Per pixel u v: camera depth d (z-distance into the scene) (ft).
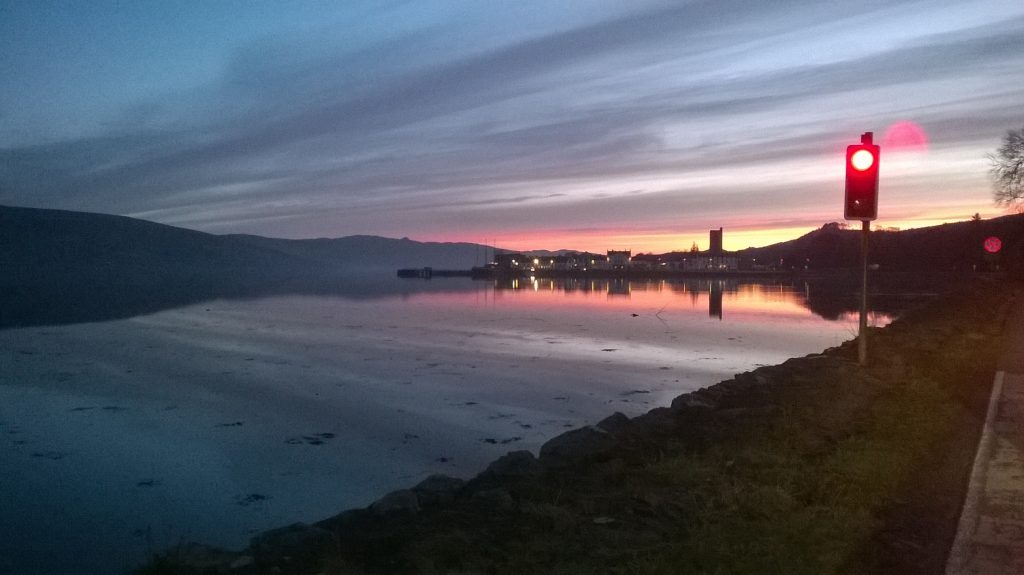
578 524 22.71
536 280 536.01
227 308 230.27
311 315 197.77
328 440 58.54
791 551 19.94
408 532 22.93
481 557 20.31
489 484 29.35
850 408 38.09
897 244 436.35
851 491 24.70
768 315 180.65
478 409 69.31
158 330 158.30
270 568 20.79
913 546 20.61
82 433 63.00
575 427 61.46
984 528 22.03
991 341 68.64
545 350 113.50
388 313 203.10
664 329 146.51
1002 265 281.74
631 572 18.83
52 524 39.96
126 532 38.60
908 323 89.25
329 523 25.85
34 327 166.71
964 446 31.32
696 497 24.54
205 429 63.62
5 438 61.21
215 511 42.04
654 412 43.16
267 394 79.82
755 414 37.99
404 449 55.21
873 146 47.37
